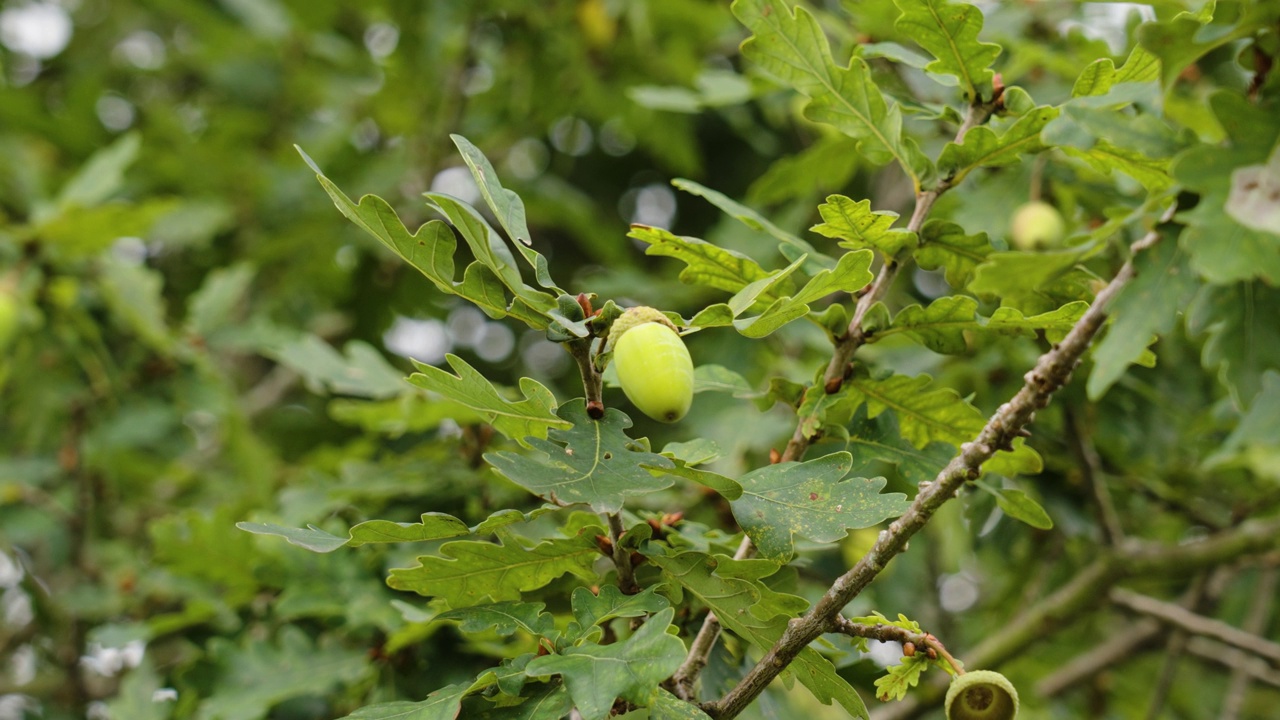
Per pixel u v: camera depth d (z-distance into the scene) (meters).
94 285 1.50
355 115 2.28
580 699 0.94
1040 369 0.97
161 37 2.71
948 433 1.04
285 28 2.37
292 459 2.00
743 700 0.98
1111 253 1.13
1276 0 0.94
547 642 0.97
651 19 1.95
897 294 1.53
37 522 1.55
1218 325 0.97
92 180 1.54
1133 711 1.76
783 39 1.03
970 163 1.02
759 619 0.98
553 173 2.46
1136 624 1.79
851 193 2.27
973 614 1.99
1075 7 1.36
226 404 1.55
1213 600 1.63
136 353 1.56
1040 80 1.33
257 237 2.08
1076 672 1.65
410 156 2.08
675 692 1.00
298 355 1.23
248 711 1.12
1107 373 0.95
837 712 1.48
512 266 0.97
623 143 2.51
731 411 1.33
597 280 1.64
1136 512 1.58
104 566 1.55
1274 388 1.15
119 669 1.59
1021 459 1.04
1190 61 0.95
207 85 2.47
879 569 0.98
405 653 1.14
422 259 0.97
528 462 0.96
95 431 1.51
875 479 0.99
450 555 0.99
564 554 1.00
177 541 1.18
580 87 2.02
